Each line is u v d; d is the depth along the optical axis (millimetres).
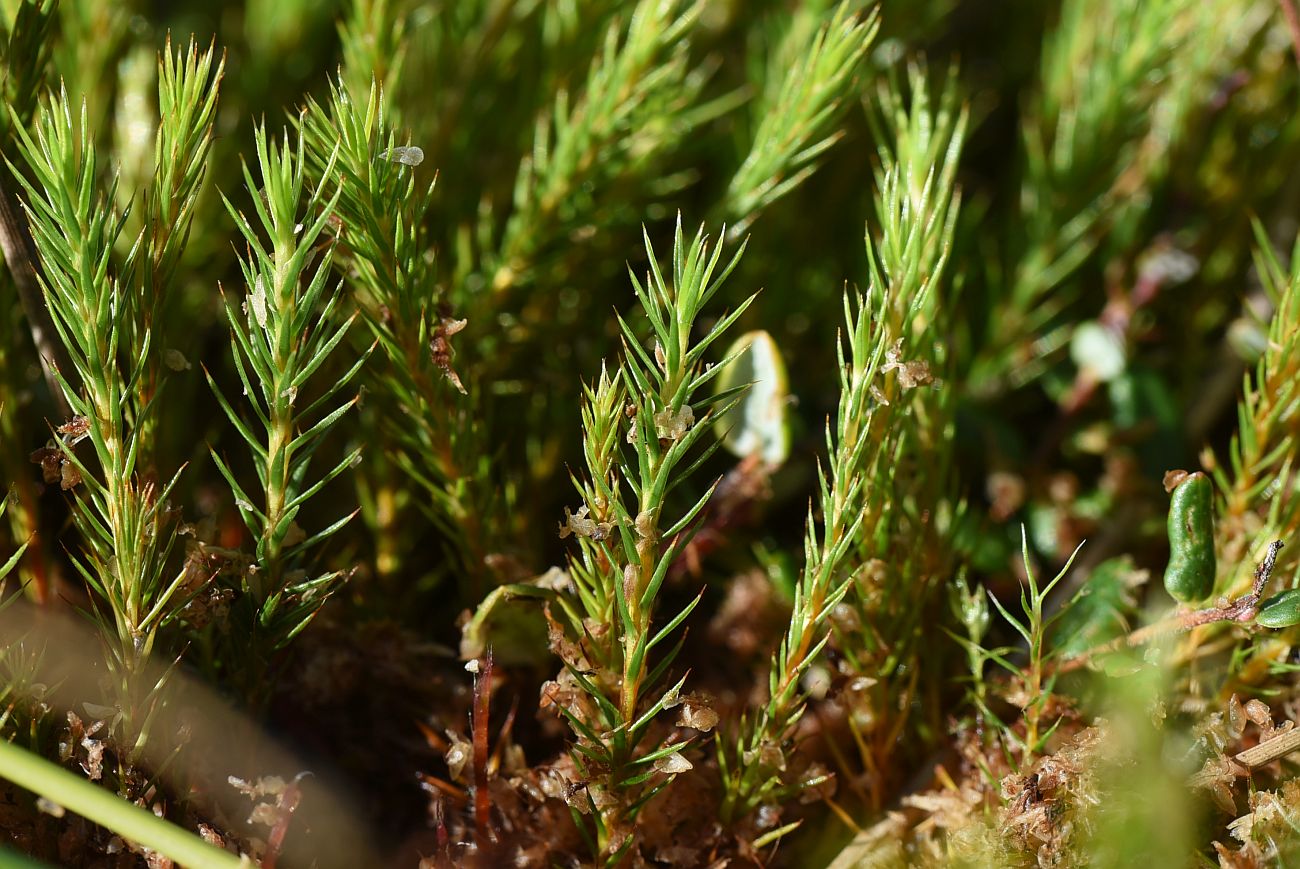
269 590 182
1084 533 213
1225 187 229
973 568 209
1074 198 221
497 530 199
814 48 199
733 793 185
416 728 196
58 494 199
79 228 173
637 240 221
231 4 257
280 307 175
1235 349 222
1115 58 217
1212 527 185
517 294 210
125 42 219
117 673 179
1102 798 181
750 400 199
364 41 204
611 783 180
